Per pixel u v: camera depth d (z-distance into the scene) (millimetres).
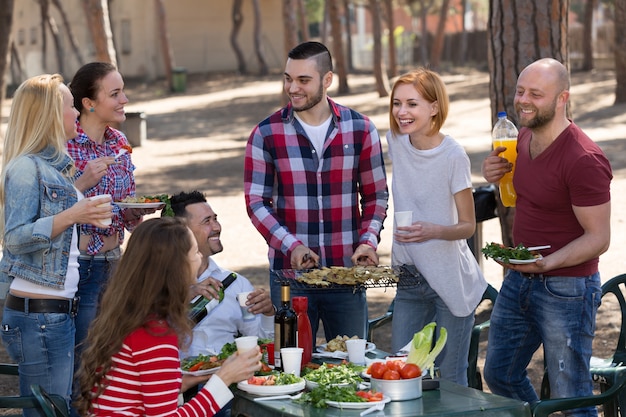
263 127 4973
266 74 41500
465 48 44219
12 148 4258
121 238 5191
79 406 3465
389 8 34969
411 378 3617
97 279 5074
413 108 4695
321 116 4973
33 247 4137
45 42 43531
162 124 27047
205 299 4699
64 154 4305
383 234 12078
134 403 3420
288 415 3445
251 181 4992
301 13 34656
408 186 4910
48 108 4238
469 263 4941
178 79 36094
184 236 3463
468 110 25000
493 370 4883
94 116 5086
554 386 4617
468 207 4801
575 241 4387
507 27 7504
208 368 3996
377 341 7914
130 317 3381
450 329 4941
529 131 4648
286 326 4113
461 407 3488
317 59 4816
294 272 4793
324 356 4332
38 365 4270
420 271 4879
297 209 4980
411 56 48938
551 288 4543
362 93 31094
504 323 4793
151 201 4977
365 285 4492
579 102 24688
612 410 4836
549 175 4445
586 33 33344
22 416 4648
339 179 4988
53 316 4266
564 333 4535
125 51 42562
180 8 43344
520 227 4668
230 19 44281
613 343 7352
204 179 17000
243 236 12172
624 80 23500
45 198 4207
